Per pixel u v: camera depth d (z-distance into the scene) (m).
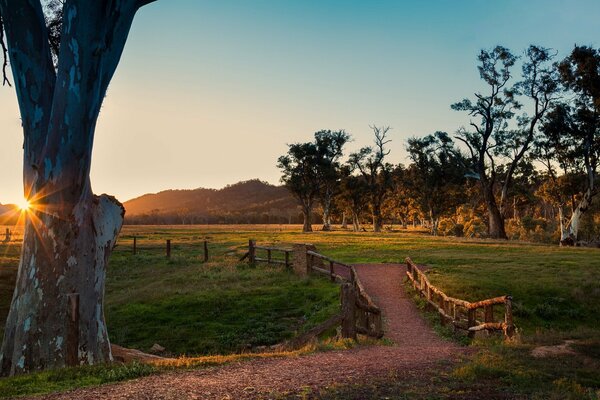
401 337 15.05
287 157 92.81
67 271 11.08
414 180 90.44
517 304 20.23
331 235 70.00
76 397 6.60
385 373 8.47
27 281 11.02
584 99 52.91
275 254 36.97
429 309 18.94
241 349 15.80
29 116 11.56
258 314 19.75
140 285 28.20
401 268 29.00
